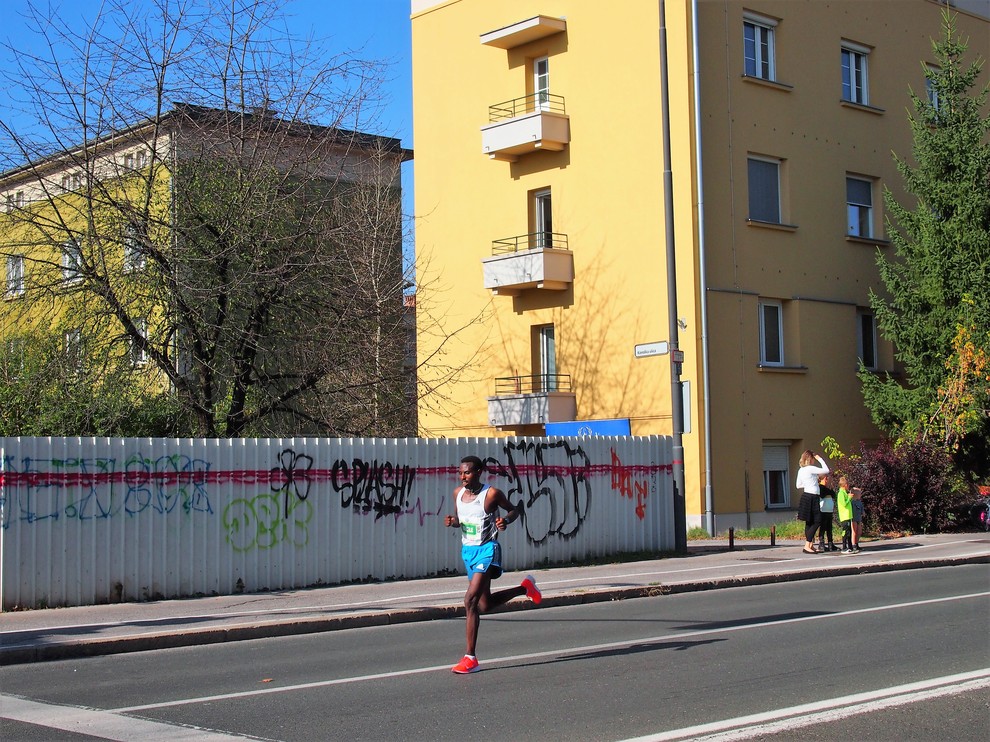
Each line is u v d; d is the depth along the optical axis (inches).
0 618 518.3
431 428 1239.5
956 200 1049.5
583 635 462.9
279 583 636.7
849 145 1155.9
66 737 284.2
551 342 1157.7
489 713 307.4
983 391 1001.5
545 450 770.2
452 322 1230.9
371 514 679.1
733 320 1037.8
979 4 1330.0
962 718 290.4
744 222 1057.5
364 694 340.5
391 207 1152.2
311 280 806.5
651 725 287.3
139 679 382.0
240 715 312.0
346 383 843.4
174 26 773.3
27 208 767.7
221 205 772.6
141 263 747.4
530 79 1182.3
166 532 596.7
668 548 844.0
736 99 1059.3
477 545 383.2
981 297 1026.7
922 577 683.4
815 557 788.0
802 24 1120.2
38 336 775.1
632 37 1075.3
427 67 1274.6
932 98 1250.6
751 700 316.2
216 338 765.3
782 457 1079.0
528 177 1167.0
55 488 561.6
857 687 332.2
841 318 1131.9
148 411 774.5
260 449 635.5
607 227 1091.9
